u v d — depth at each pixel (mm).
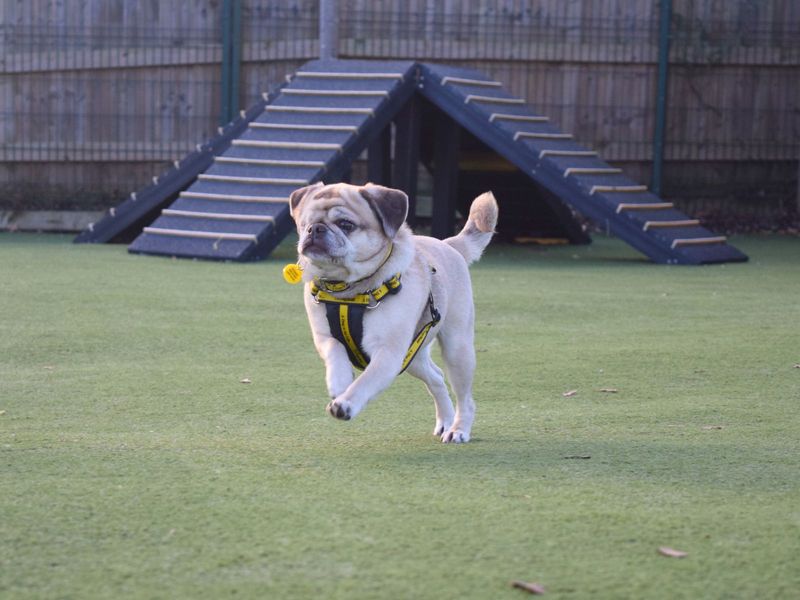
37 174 14844
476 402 5227
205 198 11273
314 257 4035
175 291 8625
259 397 5203
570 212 13617
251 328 7109
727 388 5555
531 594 2713
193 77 14617
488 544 3068
